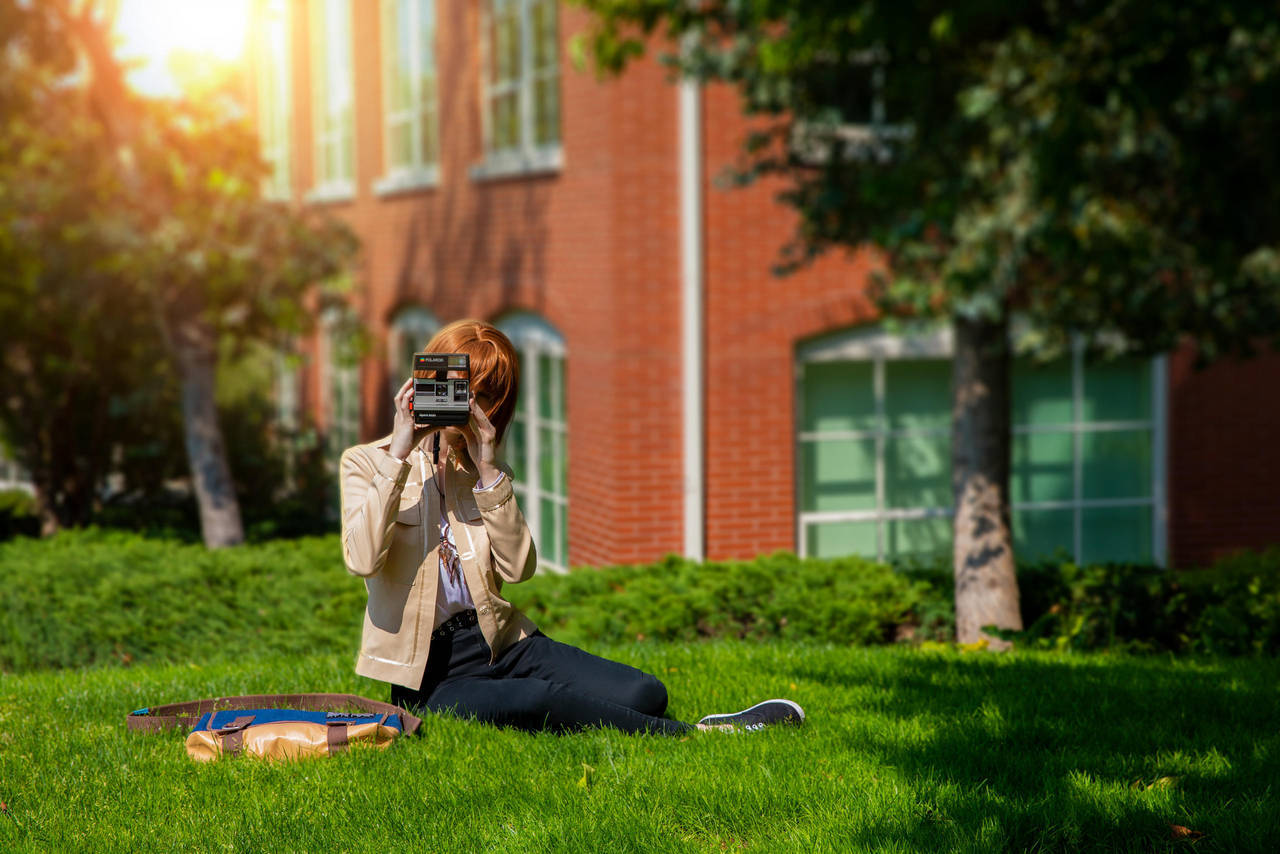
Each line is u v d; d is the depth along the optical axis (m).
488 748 4.17
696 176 10.70
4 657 7.92
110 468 15.73
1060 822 3.51
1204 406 12.14
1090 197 7.48
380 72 16.62
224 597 8.65
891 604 8.23
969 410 8.28
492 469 4.18
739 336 10.98
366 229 17.39
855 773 3.96
